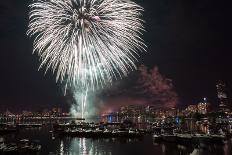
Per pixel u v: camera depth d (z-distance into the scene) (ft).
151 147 465.88
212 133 563.89
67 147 463.42
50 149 440.86
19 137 621.31
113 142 533.96
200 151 390.42
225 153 372.17
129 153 409.49
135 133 629.92
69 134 648.79
